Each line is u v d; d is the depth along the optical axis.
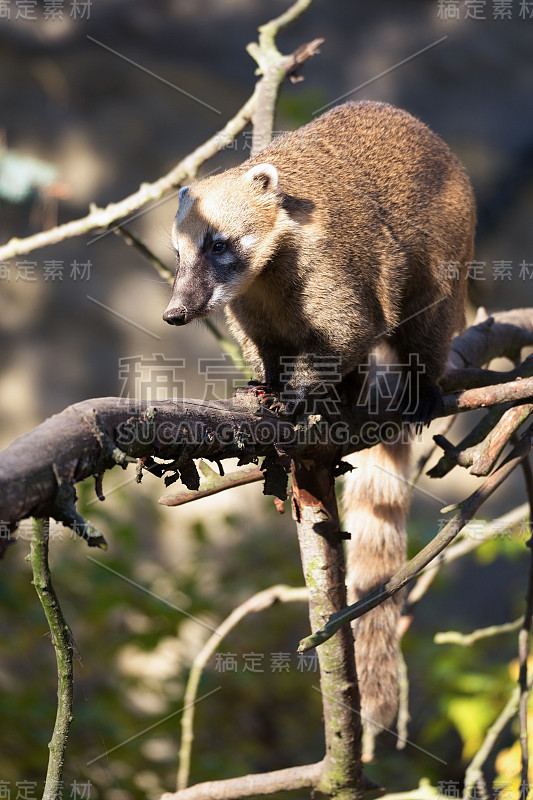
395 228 5.38
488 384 5.70
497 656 10.91
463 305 6.05
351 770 4.36
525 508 6.03
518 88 14.50
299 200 5.17
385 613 5.35
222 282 5.18
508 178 14.30
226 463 9.20
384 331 5.39
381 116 5.82
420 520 10.03
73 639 2.84
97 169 14.45
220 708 9.74
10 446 2.28
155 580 8.84
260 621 10.48
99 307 14.07
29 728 6.59
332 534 4.15
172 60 14.36
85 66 14.32
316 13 14.24
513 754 5.88
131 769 7.24
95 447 2.45
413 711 10.84
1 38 14.05
